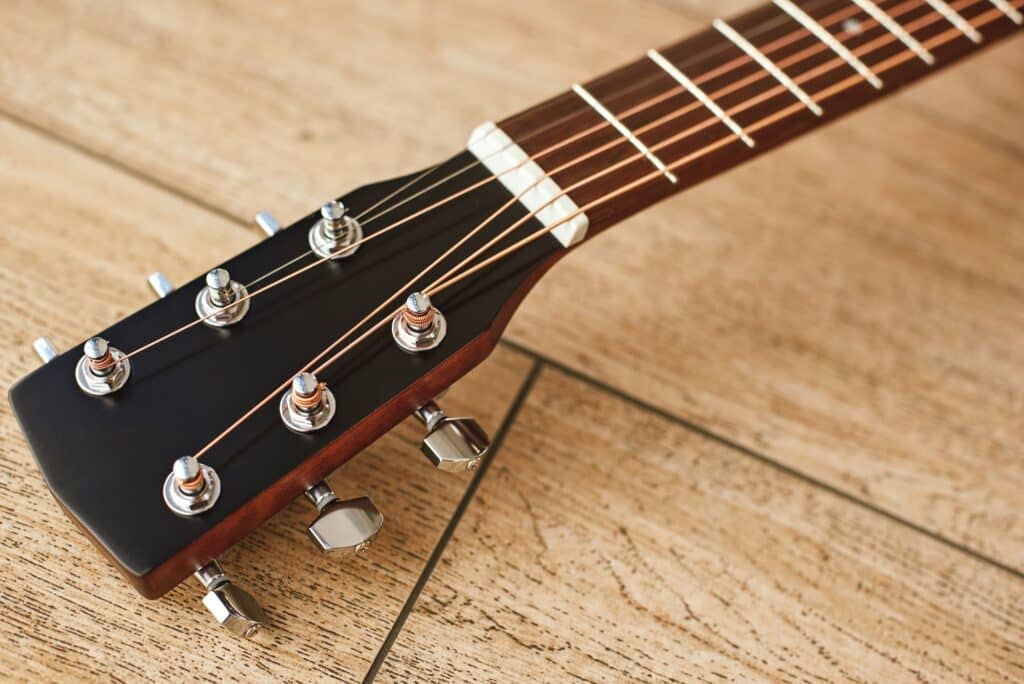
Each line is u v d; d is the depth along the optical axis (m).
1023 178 0.62
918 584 0.51
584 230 0.46
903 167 0.61
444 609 0.48
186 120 0.56
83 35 0.57
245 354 0.43
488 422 0.52
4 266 0.51
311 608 0.47
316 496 0.43
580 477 0.51
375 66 0.59
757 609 0.50
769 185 0.59
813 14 0.52
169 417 0.42
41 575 0.46
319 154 0.57
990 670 0.50
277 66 0.58
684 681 0.48
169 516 0.41
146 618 0.46
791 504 0.52
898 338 0.56
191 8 0.59
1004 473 0.54
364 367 0.43
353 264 0.45
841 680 0.49
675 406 0.53
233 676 0.46
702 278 0.56
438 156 0.58
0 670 0.45
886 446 0.54
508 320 0.45
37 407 0.42
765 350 0.55
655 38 0.63
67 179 0.54
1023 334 0.57
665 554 0.50
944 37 0.52
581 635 0.48
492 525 0.50
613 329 0.54
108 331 0.43
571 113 0.48
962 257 0.59
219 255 0.54
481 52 0.60
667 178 0.47
